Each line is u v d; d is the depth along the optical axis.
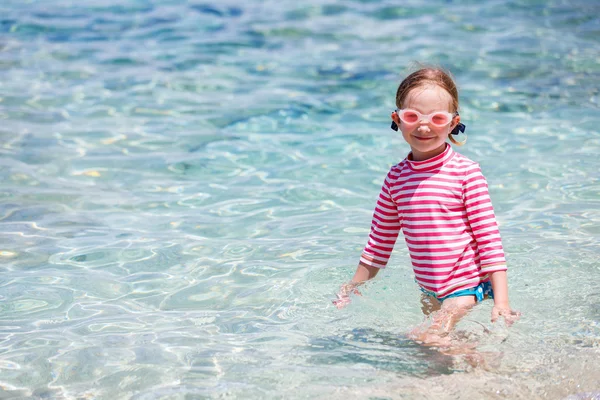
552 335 3.41
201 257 4.54
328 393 3.04
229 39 9.81
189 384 3.16
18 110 7.34
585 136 6.34
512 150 6.12
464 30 9.82
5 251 4.65
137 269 4.40
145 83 8.19
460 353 3.29
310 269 4.30
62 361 3.39
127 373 3.27
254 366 3.28
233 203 5.36
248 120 7.11
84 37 9.93
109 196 5.52
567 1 10.97
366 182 5.66
